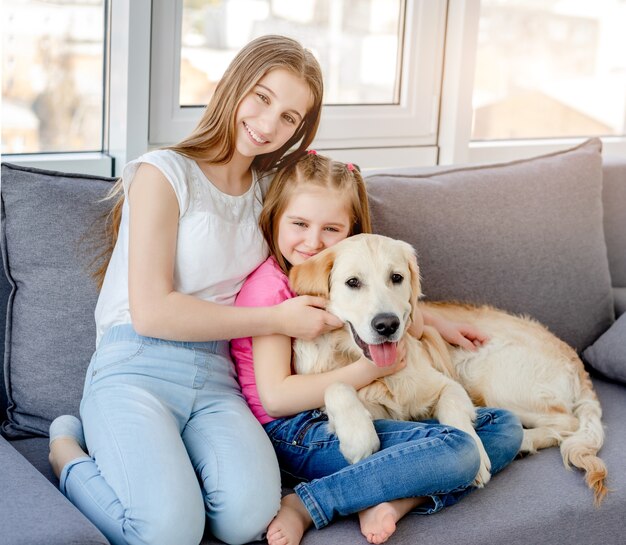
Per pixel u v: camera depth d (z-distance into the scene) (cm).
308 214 173
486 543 148
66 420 164
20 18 216
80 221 177
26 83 221
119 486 140
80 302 175
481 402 190
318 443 160
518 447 168
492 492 159
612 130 330
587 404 188
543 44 305
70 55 225
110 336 164
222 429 156
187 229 165
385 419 166
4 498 131
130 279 160
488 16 291
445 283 205
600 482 161
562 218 222
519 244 215
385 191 203
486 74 296
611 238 251
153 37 225
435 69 276
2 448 150
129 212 164
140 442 145
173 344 163
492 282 211
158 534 135
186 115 237
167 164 163
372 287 163
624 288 249
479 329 195
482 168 222
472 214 210
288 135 174
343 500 146
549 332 204
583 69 317
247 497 144
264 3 248
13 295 175
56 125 228
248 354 175
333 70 266
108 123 232
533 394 188
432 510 150
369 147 272
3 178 175
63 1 221
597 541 162
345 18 263
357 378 166
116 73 224
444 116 280
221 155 171
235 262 171
